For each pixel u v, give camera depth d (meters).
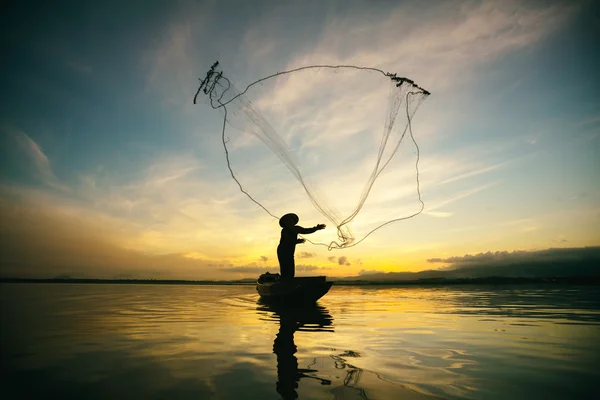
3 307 14.65
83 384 4.67
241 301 20.08
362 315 12.98
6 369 5.34
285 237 17.72
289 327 9.67
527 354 6.51
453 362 5.89
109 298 21.30
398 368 5.48
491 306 16.84
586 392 4.51
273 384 4.68
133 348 6.80
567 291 33.12
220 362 5.79
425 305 17.81
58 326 9.52
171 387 4.56
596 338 8.16
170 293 30.00
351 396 4.25
